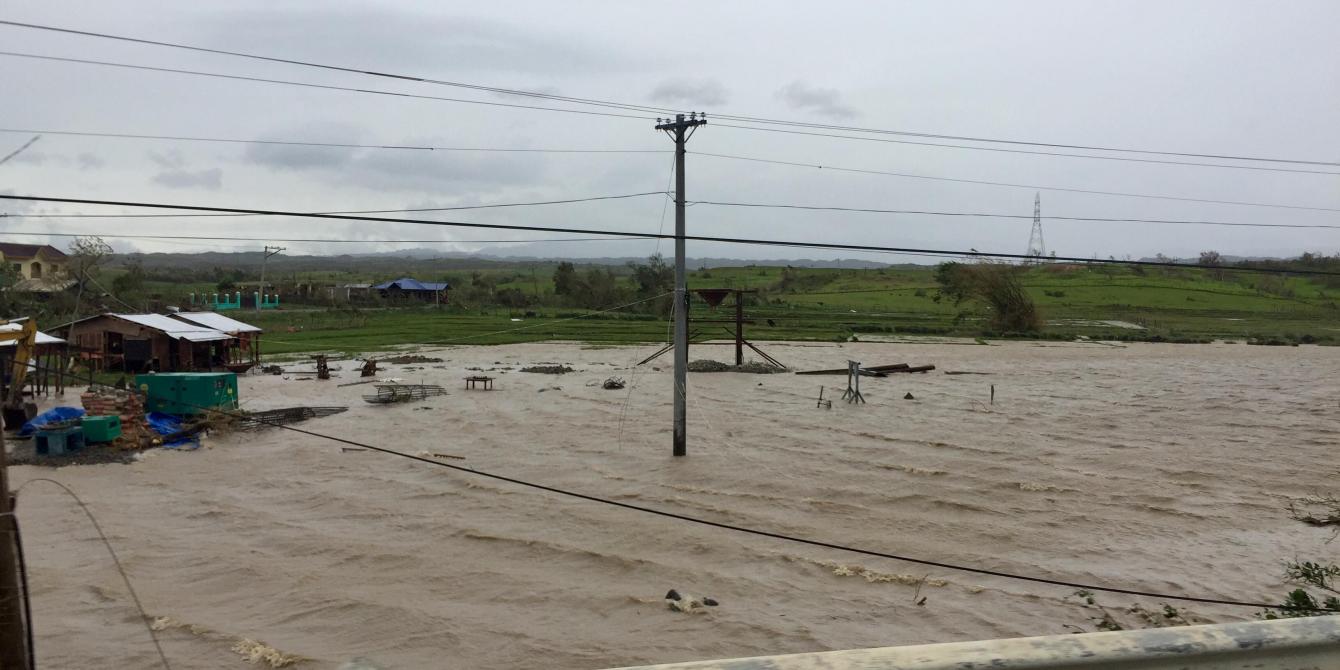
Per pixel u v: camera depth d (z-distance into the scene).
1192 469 23.39
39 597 13.66
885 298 114.38
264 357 52.75
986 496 20.20
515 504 19.05
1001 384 43.94
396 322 77.62
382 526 17.47
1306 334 79.62
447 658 11.84
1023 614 13.39
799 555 15.89
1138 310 98.38
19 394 27.86
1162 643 2.45
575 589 14.20
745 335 72.94
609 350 59.72
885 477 21.97
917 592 14.21
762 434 28.19
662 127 23.58
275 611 13.32
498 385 40.47
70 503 18.97
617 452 25.02
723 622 12.94
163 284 110.00
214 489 20.34
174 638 12.34
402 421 30.38
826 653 2.40
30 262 75.56
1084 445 26.81
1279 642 2.50
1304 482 22.09
